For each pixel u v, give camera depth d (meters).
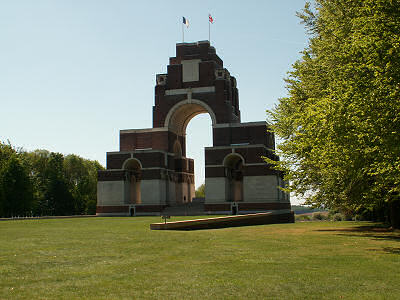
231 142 69.88
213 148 66.38
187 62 74.56
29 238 23.48
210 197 65.56
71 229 31.09
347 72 22.62
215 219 38.62
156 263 15.45
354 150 19.91
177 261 15.94
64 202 99.94
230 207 64.56
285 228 34.81
